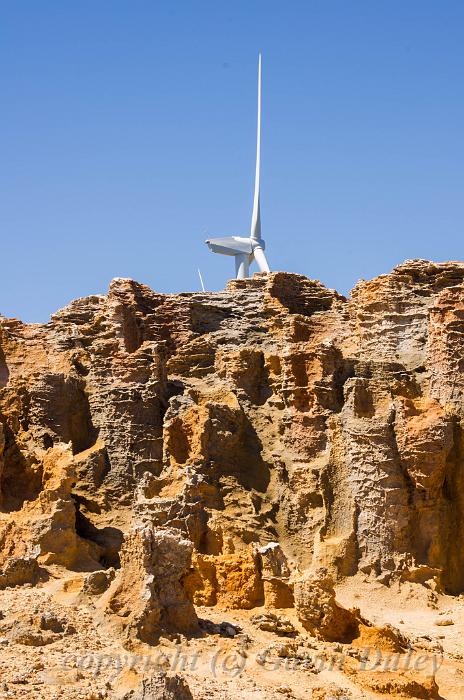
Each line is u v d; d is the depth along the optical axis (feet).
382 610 232.73
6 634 184.14
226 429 257.55
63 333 282.56
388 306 271.49
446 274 275.18
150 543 192.13
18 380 267.80
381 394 256.11
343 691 177.27
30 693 161.38
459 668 196.03
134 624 185.68
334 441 252.83
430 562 244.22
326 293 289.74
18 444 253.03
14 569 215.31
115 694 163.53
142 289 287.07
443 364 257.14
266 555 213.25
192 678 174.60
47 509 234.99
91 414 266.57
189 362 278.26
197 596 212.43
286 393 261.85
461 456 250.98
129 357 268.82
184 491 233.96
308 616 196.95
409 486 248.11
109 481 258.16
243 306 288.51
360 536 244.63
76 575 223.71
